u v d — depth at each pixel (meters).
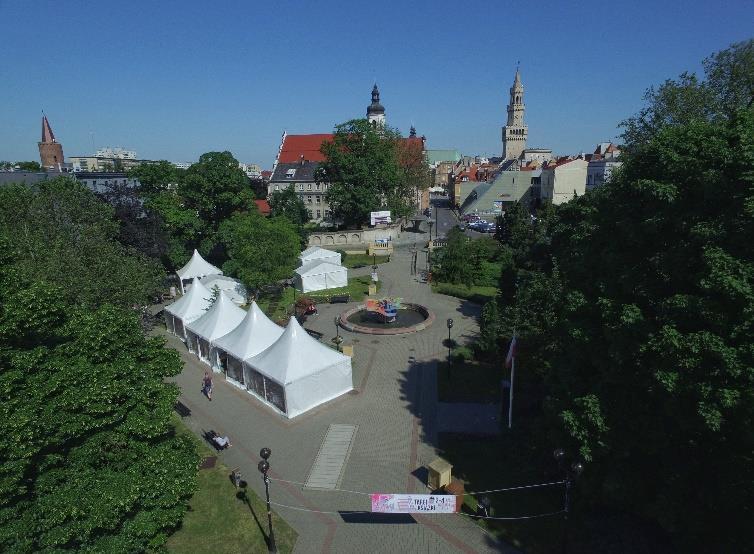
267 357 27.69
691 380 12.88
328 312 44.38
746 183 12.87
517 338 26.31
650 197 15.09
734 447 13.16
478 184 124.69
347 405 27.23
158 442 17.12
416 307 44.81
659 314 14.27
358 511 19.02
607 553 16.25
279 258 44.78
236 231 46.97
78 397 14.20
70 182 38.00
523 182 106.38
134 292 28.95
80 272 26.84
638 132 43.19
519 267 42.16
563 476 19.30
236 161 65.38
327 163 78.00
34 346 15.35
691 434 13.97
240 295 46.53
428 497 16.44
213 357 32.78
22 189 33.00
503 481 20.38
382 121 121.62
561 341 18.64
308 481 20.89
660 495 13.93
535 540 17.09
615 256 16.39
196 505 19.33
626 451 14.85
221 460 22.47
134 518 14.66
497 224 65.50
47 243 29.19
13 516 12.70
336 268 52.34
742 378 12.11
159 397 16.70
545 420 18.61
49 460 13.62
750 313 11.90
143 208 51.22
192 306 37.84
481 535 17.53
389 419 25.69
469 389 28.77
